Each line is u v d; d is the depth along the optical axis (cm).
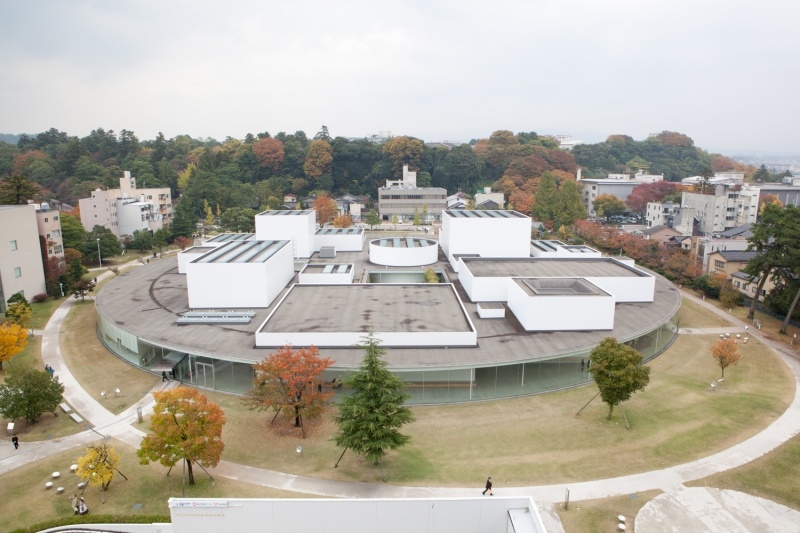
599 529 2856
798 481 3275
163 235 11481
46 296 7494
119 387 4691
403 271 7900
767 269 6400
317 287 6462
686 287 8400
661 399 4359
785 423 3947
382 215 16225
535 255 8344
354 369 4234
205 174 15388
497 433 3838
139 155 18612
